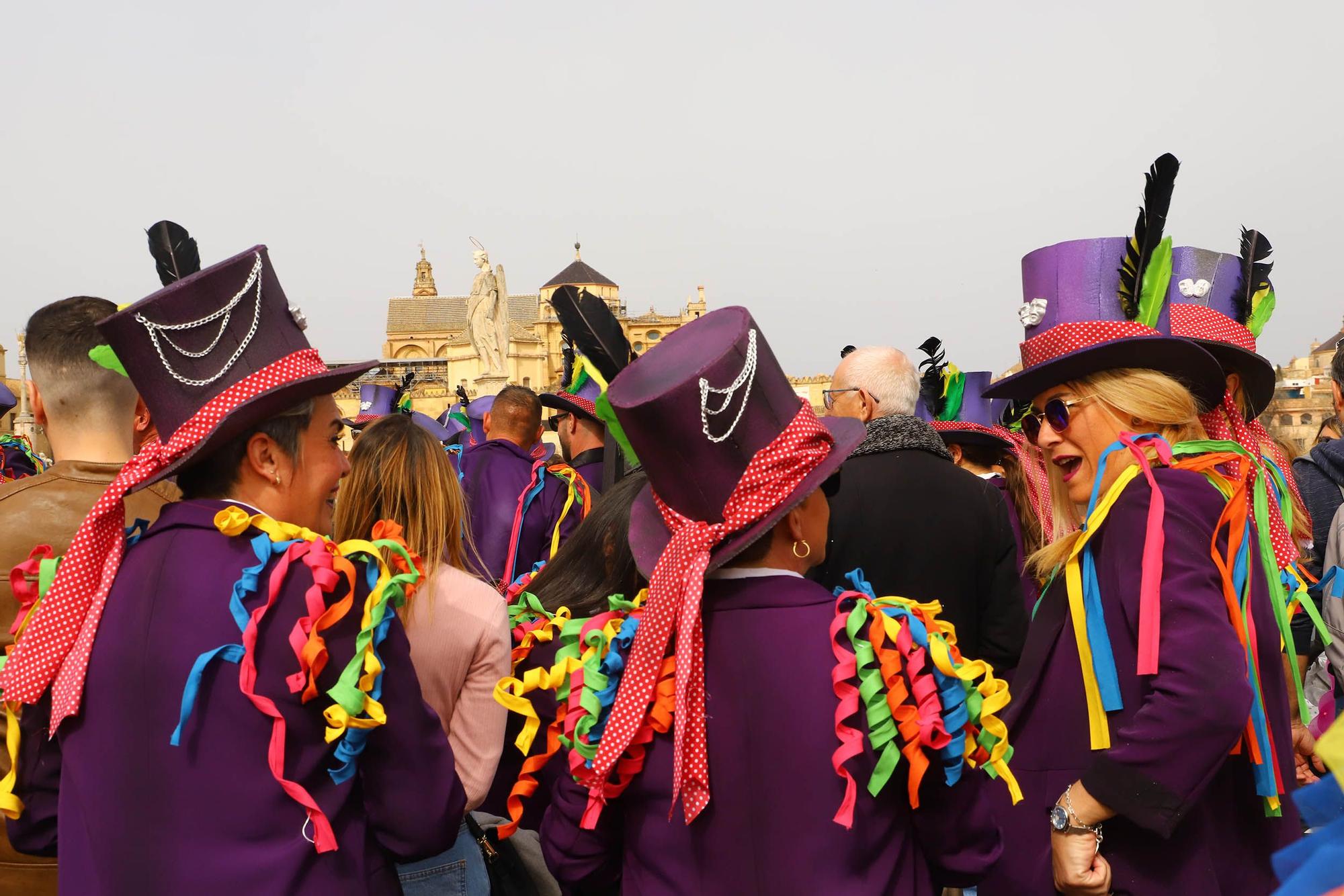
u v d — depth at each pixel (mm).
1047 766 2457
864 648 1802
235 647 1812
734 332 1881
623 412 1865
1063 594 2525
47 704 2064
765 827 1810
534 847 3141
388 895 1999
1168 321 2713
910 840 1915
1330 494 4172
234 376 1980
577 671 1940
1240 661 2141
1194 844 2303
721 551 1827
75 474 2799
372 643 1876
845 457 1889
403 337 86188
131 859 1807
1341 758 1377
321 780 1880
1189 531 2279
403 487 2846
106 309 2885
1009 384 2715
